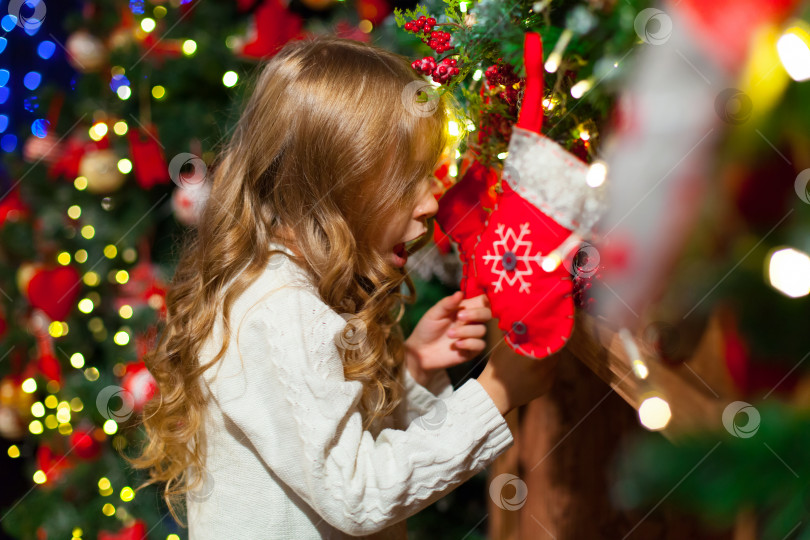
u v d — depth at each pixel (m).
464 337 0.94
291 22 1.75
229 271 0.85
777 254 0.38
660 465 0.38
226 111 1.75
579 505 0.99
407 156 0.81
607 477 0.98
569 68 0.67
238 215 0.87
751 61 0.37
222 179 0.90
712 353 0.52
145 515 1.74
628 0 0.54
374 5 1.71
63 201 1.90
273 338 0.77
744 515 0.41
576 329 0.74
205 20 1.84
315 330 0.77
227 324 0.81
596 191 0.58
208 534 0.84
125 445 1.75
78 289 1.87
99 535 1.74
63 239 1.90
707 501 0.37
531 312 0.63
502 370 0.77
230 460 0.83
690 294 0.43
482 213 0.84
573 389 0.99
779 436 0.36
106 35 1.85
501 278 0.65
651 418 0.51
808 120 0.37
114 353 1.83
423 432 0.75
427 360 0.99
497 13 0.71
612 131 0.57
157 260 1.95
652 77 0.40
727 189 0.40
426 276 1.26
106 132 1.79
